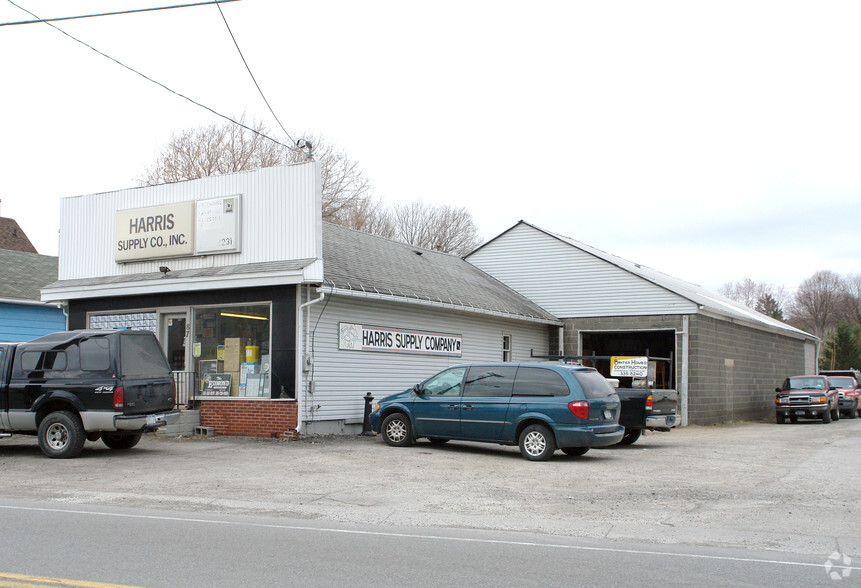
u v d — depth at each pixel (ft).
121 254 62.44
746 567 22.24
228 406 56.95
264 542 24.49
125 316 62.18
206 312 58.95
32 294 79.10
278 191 57.06
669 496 34.27
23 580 19.65
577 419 44.78
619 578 20.74
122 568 20.93
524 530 27.43
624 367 73.77
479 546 24.47
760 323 102.63
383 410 52.13
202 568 21.04
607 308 87.56
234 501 32.48
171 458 45.03
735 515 30.19
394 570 21.17
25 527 26.35
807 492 35.50
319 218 55.57
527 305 87.61
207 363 58.49
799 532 27.35
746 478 39.73
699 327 83.20
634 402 54.95
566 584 20.03
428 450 49.93
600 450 52.65
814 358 146.41
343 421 58.85
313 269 53.06
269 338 56.03
